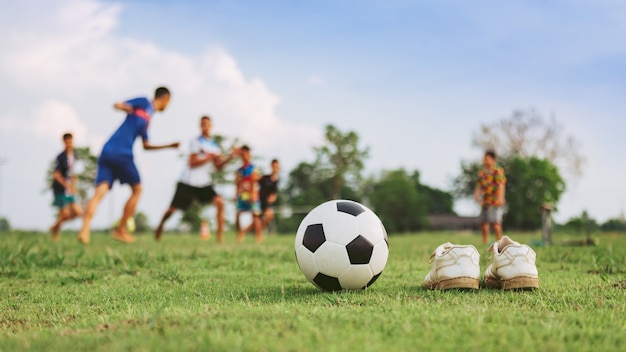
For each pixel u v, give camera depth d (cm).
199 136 1105
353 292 378
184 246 943
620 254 684
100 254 704
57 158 1144
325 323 246
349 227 379
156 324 249
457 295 351
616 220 1745
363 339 216
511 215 4088
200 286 443
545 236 1002
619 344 217
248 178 1265
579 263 604
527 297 342
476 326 239
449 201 7469
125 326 255
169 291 411
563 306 308
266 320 254
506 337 222
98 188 803
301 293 383
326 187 5656
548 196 4050
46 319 312
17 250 691
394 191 5831
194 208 3067
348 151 5209
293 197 6066
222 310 293
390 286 418
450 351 204
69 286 465
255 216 1272
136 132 819
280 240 1305
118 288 441
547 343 213
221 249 842
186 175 1106
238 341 206
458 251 372
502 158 4269
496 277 381
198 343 208
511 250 372
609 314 275
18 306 363
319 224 383
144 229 2847
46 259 625
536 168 4053
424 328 238
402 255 738
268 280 483
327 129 5219
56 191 1152
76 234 1556
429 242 1198
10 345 231
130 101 813
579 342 217
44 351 219
